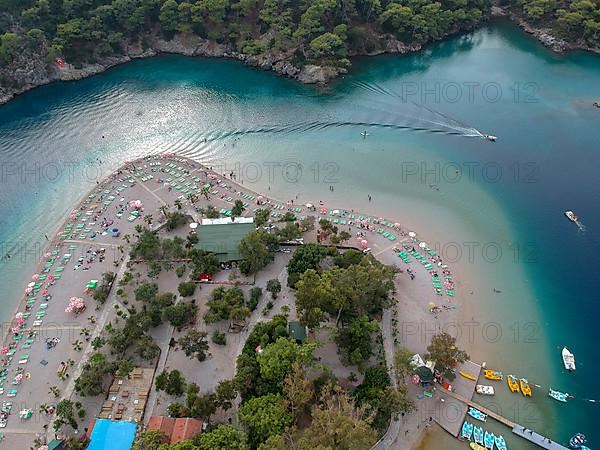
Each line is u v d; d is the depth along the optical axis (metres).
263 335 98.38
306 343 93.31
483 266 123.62
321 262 118.19
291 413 83.19
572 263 125.00
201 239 125.31
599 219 137.75
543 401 95.06
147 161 161.50
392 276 108.75
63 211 143.88
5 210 144.88
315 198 145.12
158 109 192.88
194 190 147.75
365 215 138.12
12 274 123.69
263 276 118.00
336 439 74.19
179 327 105.88
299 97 198.88
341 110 189.00
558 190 148.38
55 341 104.81
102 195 146.75
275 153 165.62
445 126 178.12
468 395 95.19
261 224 129.12
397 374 96.00
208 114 188.62
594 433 90.00
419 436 88.25
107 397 93.19
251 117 186.12
